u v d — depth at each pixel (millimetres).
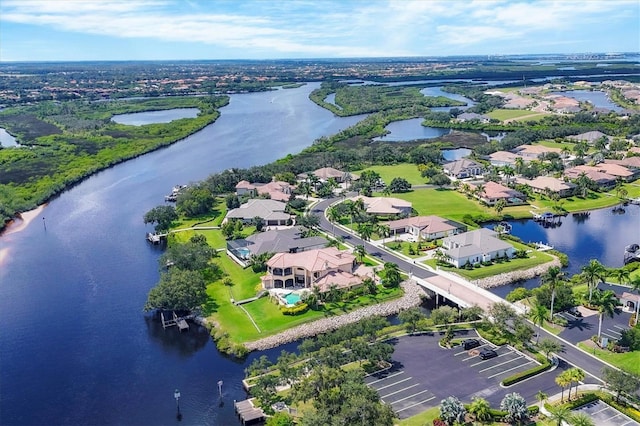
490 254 154250
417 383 98000
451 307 128875
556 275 121500
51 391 103125
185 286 128625
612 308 113375
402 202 199875
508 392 94500
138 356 114750
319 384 91562
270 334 118875
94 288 148625
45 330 126312
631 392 89250
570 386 92438
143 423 93188
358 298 133625
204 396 100312
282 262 140500
